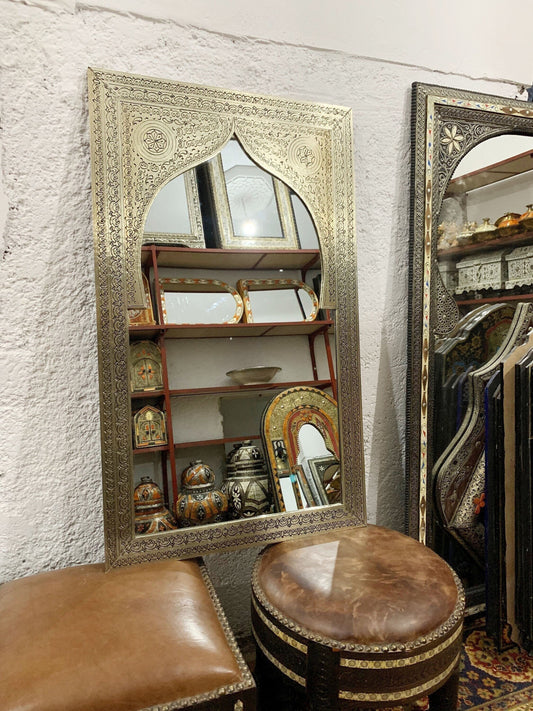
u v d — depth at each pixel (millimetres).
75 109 1078
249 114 1146
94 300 1127
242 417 1170
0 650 767
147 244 1080
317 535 1184
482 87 1514
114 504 1026
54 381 1103
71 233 1098
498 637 1283
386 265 1416
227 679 753
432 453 1371
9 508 1080
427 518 1371
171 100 1075
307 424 1226
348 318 1251
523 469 1253
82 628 804
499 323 1458
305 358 1228
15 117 1035
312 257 1228
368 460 1436
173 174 1079
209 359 1145
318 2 1291
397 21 1386
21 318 1066
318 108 1216
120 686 708
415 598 886
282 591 936
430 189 1329
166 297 1104
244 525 1128
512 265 1478
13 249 1053
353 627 829
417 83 1316
